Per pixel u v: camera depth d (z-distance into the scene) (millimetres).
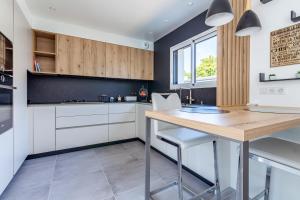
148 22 3121
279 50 1527
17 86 2014
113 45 3592
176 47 3354
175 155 2391
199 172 1950
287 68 1475
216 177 1457
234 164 1649
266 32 1629
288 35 1461
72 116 2914
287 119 843
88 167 2285
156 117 1193
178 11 2711
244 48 1831
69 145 2891
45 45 3102
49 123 2707
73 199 1591
